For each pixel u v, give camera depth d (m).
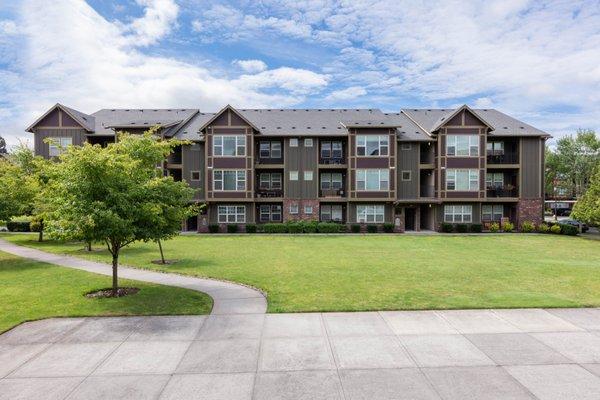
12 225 33.19
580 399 5.36
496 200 33.44
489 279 13.02
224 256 18.64
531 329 8.12
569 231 30.45
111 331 8.13
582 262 16.91
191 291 11.41
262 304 10.04
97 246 22.34
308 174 33.91
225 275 13.76
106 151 11.05
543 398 5.40
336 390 5.64
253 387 5.74
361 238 27.91
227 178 32.72
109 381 5.96
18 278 13.36
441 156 33.06
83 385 5.83
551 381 5.89
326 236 29.48
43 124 33.06
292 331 8.05
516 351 7.02
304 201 33.84
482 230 33.41
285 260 17.30
